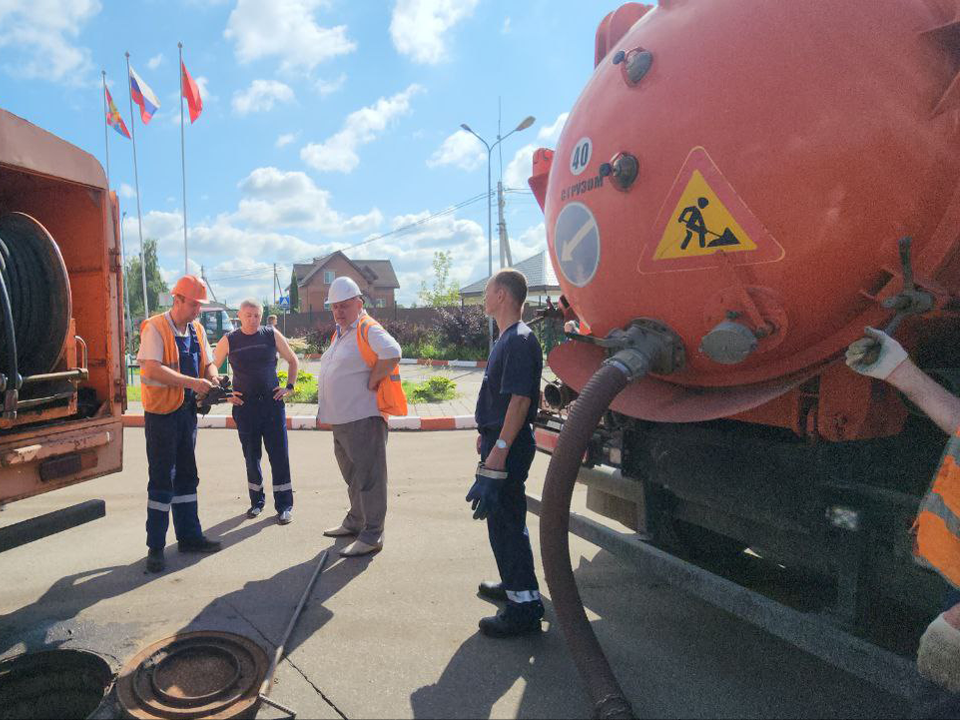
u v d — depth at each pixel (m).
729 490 2.69
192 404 4.27
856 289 2.29
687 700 2.60
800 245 2.25
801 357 2.46
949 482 1.56
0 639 3.08
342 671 2.81
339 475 6.56
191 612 3.39
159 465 3.98
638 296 2.71
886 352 1.77
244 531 4.77
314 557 4.22
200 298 4.16
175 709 2.47
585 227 2.84
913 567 2.15
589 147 2.79
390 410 4.20
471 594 3.63
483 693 2.64
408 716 2.49
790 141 2.22
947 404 1.69
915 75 2.17
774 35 2.29
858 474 2.41
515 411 2.91
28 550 4.36
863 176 2.17
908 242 2.00
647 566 2.81
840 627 2.20
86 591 3.67
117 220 3.61
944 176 2.14
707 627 3.26
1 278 2.77
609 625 3.28
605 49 3.22
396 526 4.86
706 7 2.51
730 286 2.41
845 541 2.32
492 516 3.14
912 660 1.94
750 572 3.66
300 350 25.06
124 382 3.64
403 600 3.55
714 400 2.67
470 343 22.38
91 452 3.41
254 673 2.77
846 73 2.19
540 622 3.22
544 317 3.67
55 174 3.14
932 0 2.26
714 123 2.35
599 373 2.52
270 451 5.00
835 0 2.26
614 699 2.34
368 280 74.75
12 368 2.82
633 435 3.16
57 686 2.98
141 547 4.42
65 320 3.17
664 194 2.49
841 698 2.61
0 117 2.83
